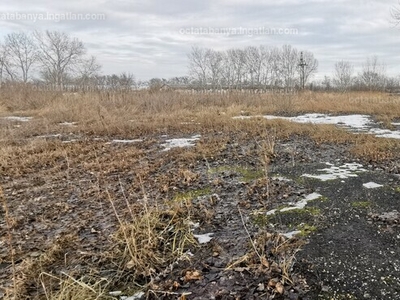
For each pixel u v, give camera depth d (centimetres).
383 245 325
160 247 337
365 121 1252
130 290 281
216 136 962
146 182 561
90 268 311
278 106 1733
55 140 945
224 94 1988
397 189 478
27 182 601
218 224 391
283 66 4119
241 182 538
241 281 277
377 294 255
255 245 329
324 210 415
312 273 285
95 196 511
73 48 4181
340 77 4584
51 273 310
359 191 476
